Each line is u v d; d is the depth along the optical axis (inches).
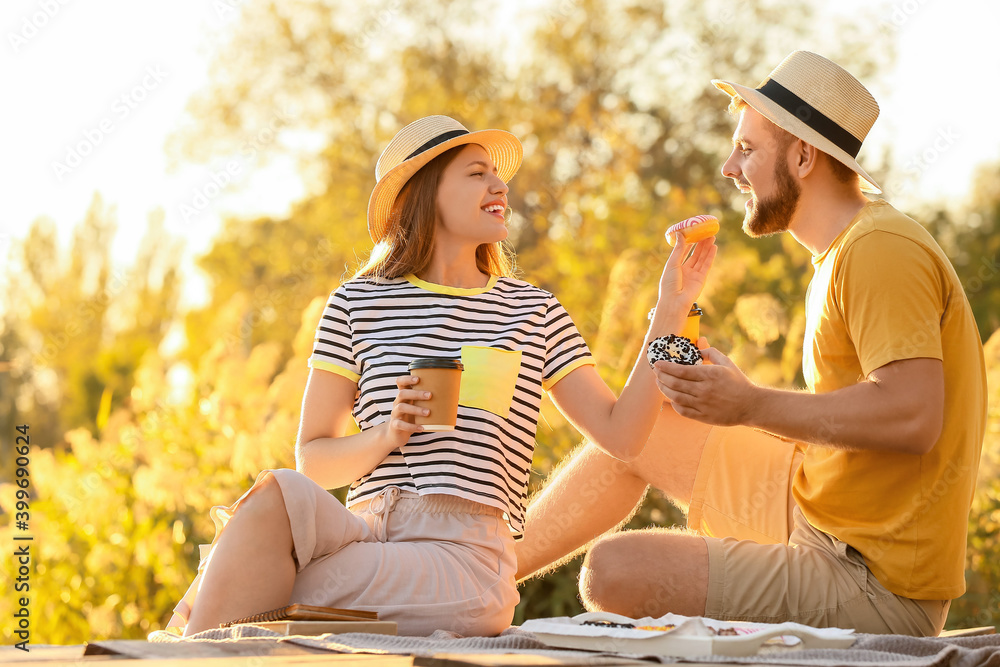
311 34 702.5
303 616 87.7
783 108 112.5
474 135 117.0
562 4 688.4
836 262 103.3
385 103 717.9
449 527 100.9
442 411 98.8
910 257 98.7
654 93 701.9
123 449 238.1
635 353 230.7
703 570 102.5
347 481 105.0
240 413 233.9
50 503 227.6
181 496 216.8
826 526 104.2
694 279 114.0
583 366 115.5
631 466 120.6
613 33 700.0
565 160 687.7
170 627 99.1
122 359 681.6
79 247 619.2
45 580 214.2
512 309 114.9
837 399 96.5
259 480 93.0
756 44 674.2
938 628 102.0
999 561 192.7
